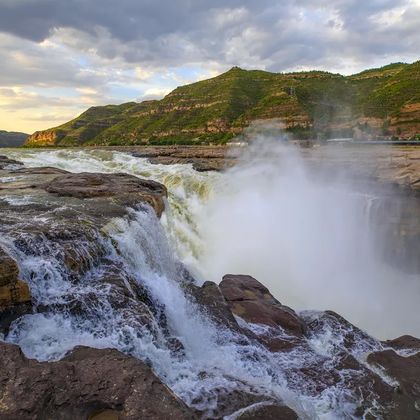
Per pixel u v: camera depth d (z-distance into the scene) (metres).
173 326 6.80
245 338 7.11
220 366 5.77
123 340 5.20
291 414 4.58
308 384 6.11
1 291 5.24
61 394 3.59
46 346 4.88
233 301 8.97
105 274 7.02
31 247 6.71
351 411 5.61
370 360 6.98
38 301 5.71
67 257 6.68
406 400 5.91
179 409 3.57
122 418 3.43
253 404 4.61
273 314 8.46
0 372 3.68
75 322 5.52
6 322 5.18
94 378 3.81
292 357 6.92
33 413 3.34
